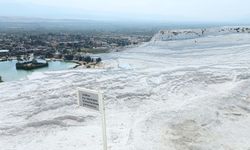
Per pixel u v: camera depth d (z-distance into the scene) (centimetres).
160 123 976
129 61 3506
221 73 1716
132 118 1073
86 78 1639
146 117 1019
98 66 3709
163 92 1384
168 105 1227
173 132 919
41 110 1145
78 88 663
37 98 1297
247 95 1294
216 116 1060
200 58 2902
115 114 1120
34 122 1011
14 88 1507
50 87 1470
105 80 1562
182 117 1029
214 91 1421
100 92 622
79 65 4678
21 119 1076
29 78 1759
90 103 648
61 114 1085
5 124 1011
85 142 867
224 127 985
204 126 979
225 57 2702
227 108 1149
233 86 1402
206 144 855
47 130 976
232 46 3506
